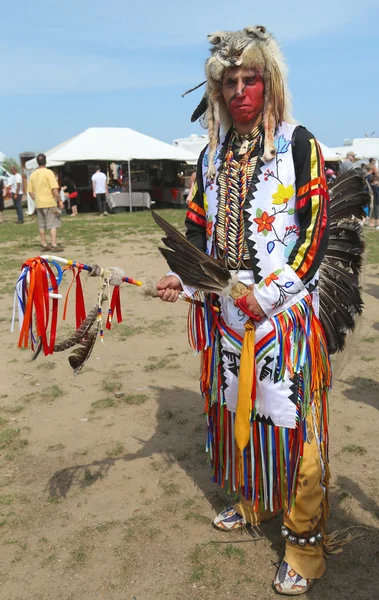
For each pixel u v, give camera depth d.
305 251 2.22
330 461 3.43
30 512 3.04
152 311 6.75
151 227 15.91
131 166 25.50
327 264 2.64
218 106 2.46
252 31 2.28
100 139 22.47
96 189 21.09
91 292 7.76
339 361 2.89
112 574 2.60
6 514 3.03
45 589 2.53
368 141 27.28
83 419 4.04
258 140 2.36
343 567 2.60
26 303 2.46
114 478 3.34
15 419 4.07
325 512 2.57
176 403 4.25
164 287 2.57
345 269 2.66
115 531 2.88
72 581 2.57
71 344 2.59
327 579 2.53
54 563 2.68
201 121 2.67
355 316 2.80
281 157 2.30
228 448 2.61
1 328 6.20
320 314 2.64
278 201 2.30
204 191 2.57
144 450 3.63
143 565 2.65
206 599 2.45
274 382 2.33
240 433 2.38
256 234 2.33
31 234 14.52
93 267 2.57
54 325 2.58
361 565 2.61
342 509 2.99
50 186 11.30
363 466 3.37
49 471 3.42
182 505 3.08
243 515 2.86
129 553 2.73
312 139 2.29
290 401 2.33
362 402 4.20
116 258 10.62
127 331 5.95
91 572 2.62
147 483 3.28
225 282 2.33
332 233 2.63
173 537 2.83
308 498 2.43
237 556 2.68
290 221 2.31
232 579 2.55
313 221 2.23
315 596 2.45
